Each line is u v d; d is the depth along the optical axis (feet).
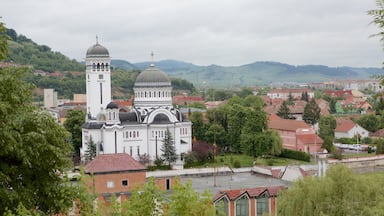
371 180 278.05
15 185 161.07
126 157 350.43
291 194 279.08
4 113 155.22
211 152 645.10
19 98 165.58
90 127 638.53
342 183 270.05
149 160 636.07
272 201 338.34
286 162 634.84
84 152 638.53
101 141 636.07
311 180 282.56
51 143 166.30
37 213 147.33
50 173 168.04
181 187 140.26
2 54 169.07
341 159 616.39
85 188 163.02
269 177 460.14
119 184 340.80
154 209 143.84
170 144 637.71
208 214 139.03
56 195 166.71
